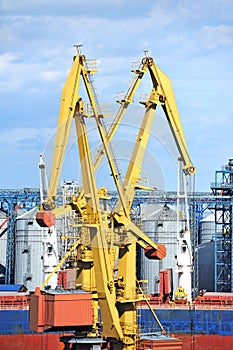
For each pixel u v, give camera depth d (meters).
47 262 107.06
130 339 70.88
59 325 68.50
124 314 71.00
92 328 71.44
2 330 101.88
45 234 107.88
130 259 70.81
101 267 69.19
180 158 75.06
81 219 71.31
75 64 69.12
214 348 102.81
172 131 73.88
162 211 124.88
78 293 69.38
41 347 100.12
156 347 71.31
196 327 103.56
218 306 105.00
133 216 75.50
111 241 69.75
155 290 126.06
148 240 72.44
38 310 69.69
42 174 84.38
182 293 108.12
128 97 71.44
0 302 103.19
